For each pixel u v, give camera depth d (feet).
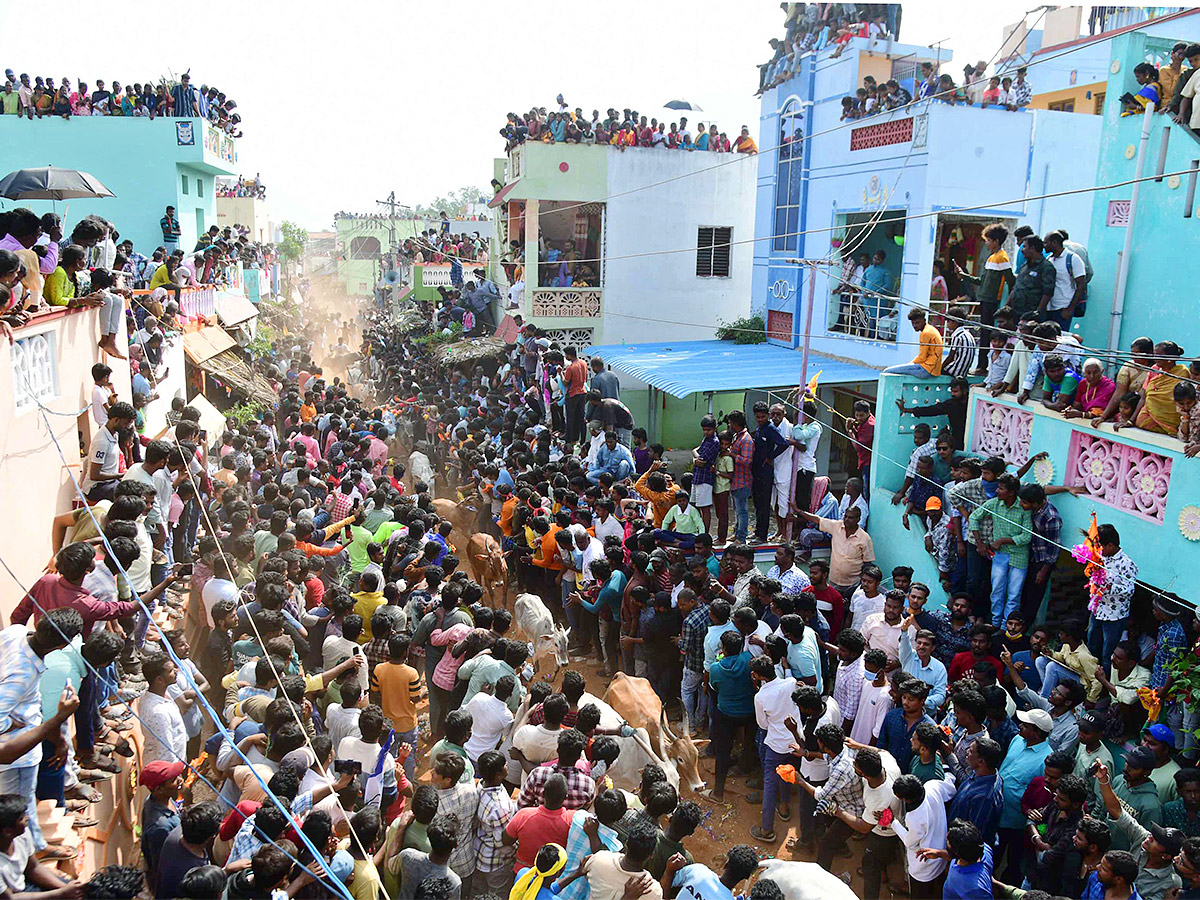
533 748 22.18
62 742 17.34
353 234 197.88
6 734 15.70
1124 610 25.45
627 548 34.91
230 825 18.04
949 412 34.96
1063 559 32.12
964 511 29.99
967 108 46.55
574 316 71.77
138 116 74.69
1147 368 26.00
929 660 25.48
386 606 28.25
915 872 19.89
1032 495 28.09
